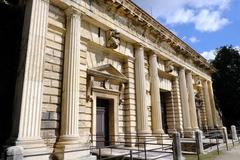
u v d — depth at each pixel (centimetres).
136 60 1859
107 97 1573
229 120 3956
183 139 2162
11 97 1128
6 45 1231
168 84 2453
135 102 1769
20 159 595
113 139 1563
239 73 3969
